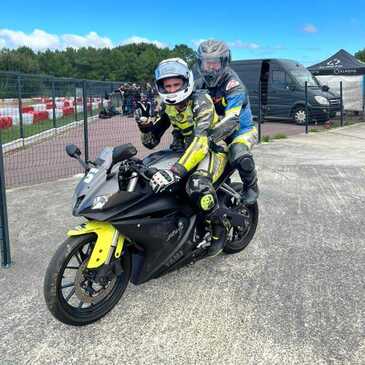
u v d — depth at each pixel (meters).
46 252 4.62
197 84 4.08
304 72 18.58
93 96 11.92
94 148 10.77
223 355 2.93
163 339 3.12
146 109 3.92
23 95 11.48
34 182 7.68
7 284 3.94
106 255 3.18
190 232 3.67
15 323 3.34
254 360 2.88
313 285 3.87
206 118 3.58
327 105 17.11
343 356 2.91
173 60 3.52
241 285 3.88
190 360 2.89
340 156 10.24
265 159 9.73
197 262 4.34
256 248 4.69
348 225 5.39
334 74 21.22
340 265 4.27
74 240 3.13
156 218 3.44
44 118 12.51
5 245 4.25
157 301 3.62
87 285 3.29
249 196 4.21
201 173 3.71
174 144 4.00
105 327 3.27
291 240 4.91
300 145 12.09
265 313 3.42
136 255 3.56
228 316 3.39
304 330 3.19
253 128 4.34
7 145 10.63
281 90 17.86
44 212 5.89
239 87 3.93
